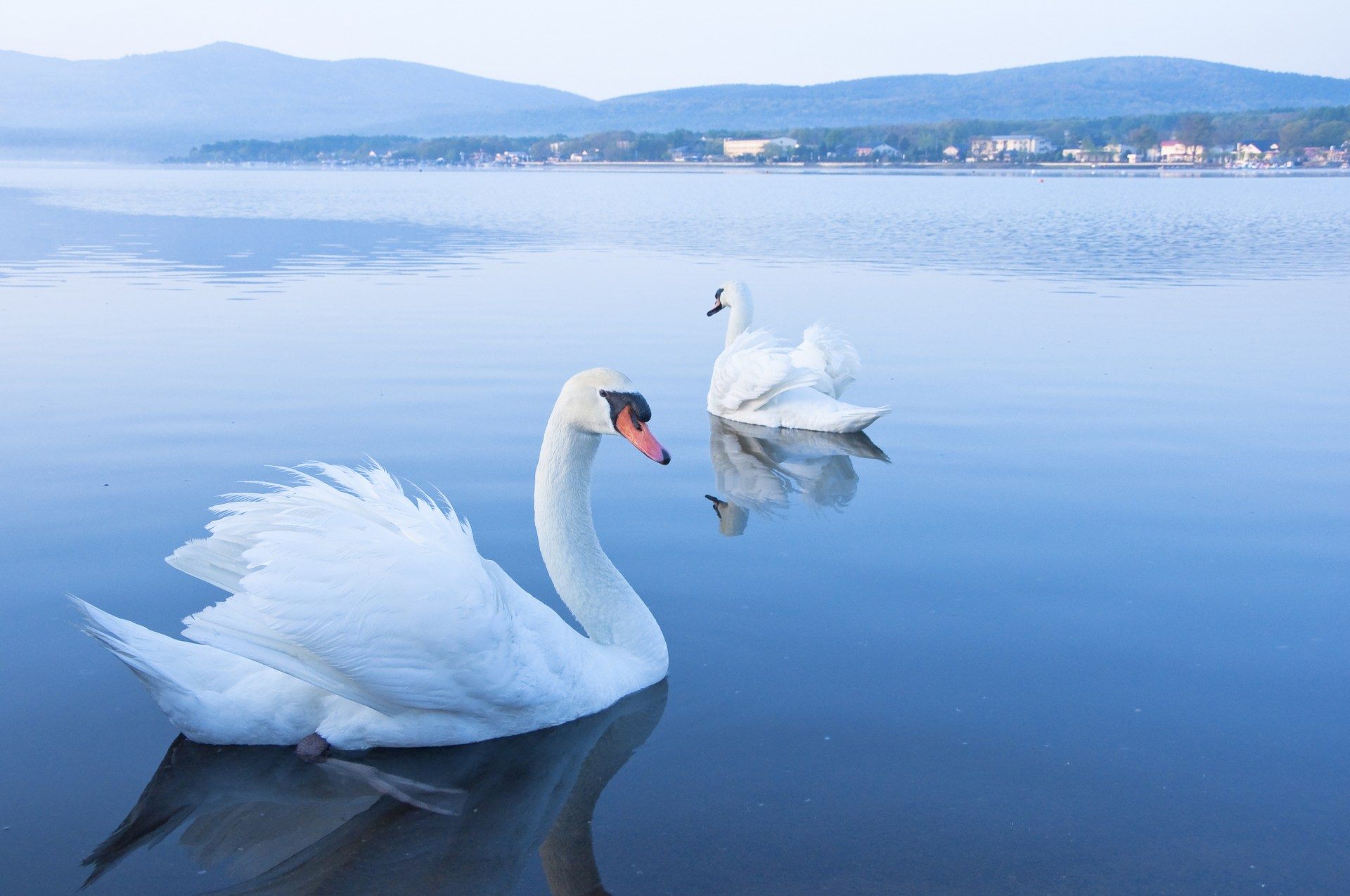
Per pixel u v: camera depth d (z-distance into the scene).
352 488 5.88
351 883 4.54
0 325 17.58
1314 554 8.29
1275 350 17.03
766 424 12.71
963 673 6.40
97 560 7.60
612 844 4.84
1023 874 4.61
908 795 5.19
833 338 13.63
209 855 4.69
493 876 4.61
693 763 5.51
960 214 55.38
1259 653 6.65
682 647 6.80
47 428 11.17
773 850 4.78
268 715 5.34
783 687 6.28
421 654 5.23
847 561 8.20
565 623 6.17
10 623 6.66
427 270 27.09
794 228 44.56
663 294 22.77
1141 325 19.41
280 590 4.99
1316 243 37.47
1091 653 6.66
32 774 5.23
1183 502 9.62
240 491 9.13
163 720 5.73
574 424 6.32
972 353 16.72
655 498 9.78
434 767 5.50
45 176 129.50
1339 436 11.90
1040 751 5.57
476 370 14.62
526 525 8.55
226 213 51.16
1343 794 5.18
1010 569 8.04
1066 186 100.44
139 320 18.23
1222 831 4.90
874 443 11.84
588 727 5.92
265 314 19.20
